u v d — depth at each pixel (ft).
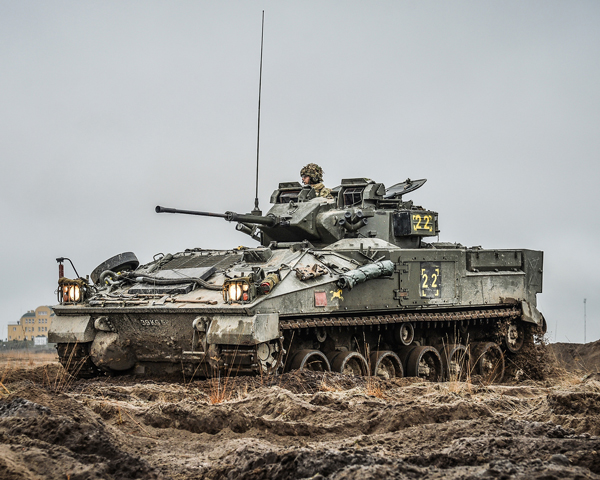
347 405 38.14
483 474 23.18
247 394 42.34
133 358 57.98
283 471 24.67
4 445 25.80
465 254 68.95
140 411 36.22
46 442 27.02
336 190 70.49
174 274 58.18
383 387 50.62
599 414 33.68
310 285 54.03
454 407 34.81
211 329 50.31
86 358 58.08
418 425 33.01
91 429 28.45
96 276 64.64
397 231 67.36
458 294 67.15
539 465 24.32
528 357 76.54
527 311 74.95
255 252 58.59
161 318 53.78
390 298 60.70
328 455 25.13
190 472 26.89
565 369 80.84
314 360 56.03
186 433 33.88
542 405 35.86
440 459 25.67
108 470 24.89
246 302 50.06
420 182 75.05
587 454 25.46
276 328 50.57
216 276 56.85
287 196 70.74
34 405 30.14
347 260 59.16
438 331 71.00
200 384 50.11
